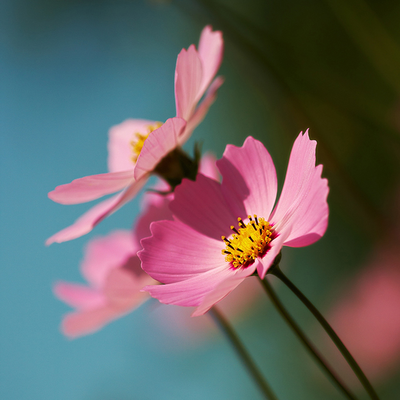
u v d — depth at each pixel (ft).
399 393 2.80
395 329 2.85
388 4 3.13
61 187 2.06
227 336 2.21
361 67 3.05
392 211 2.74
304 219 1.92
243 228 2.02
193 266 2.02
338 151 2.96
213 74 2.16
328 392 2.95
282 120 2.47
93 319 2.33
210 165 2.23
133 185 2.12
